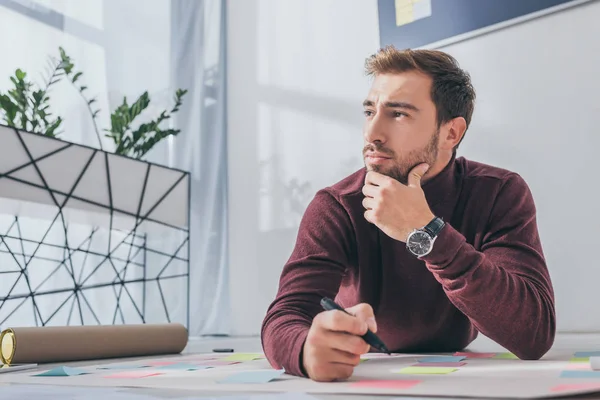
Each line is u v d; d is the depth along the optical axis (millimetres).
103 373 973
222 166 2951
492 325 877
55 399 645
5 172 1900
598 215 2029
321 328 703
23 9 2473
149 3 2871
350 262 1066
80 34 2633
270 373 780
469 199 1046
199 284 2822
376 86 952
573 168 2084
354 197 1042
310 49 2789
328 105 2711
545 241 2119
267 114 2889
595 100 2057
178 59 2930
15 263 2275
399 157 925
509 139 2211
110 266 2561
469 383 647
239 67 3008
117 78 2732
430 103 942
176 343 1627
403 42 2461
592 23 2076
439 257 835
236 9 3059
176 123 2887
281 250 2773
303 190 2744
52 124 2250
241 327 2840
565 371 731
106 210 2170
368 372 806
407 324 1113
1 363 1314
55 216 2045
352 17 2670
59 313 2381
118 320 2572
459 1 2332
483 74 2275
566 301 2068
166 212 2367
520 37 2211
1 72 2387
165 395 648
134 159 2264
